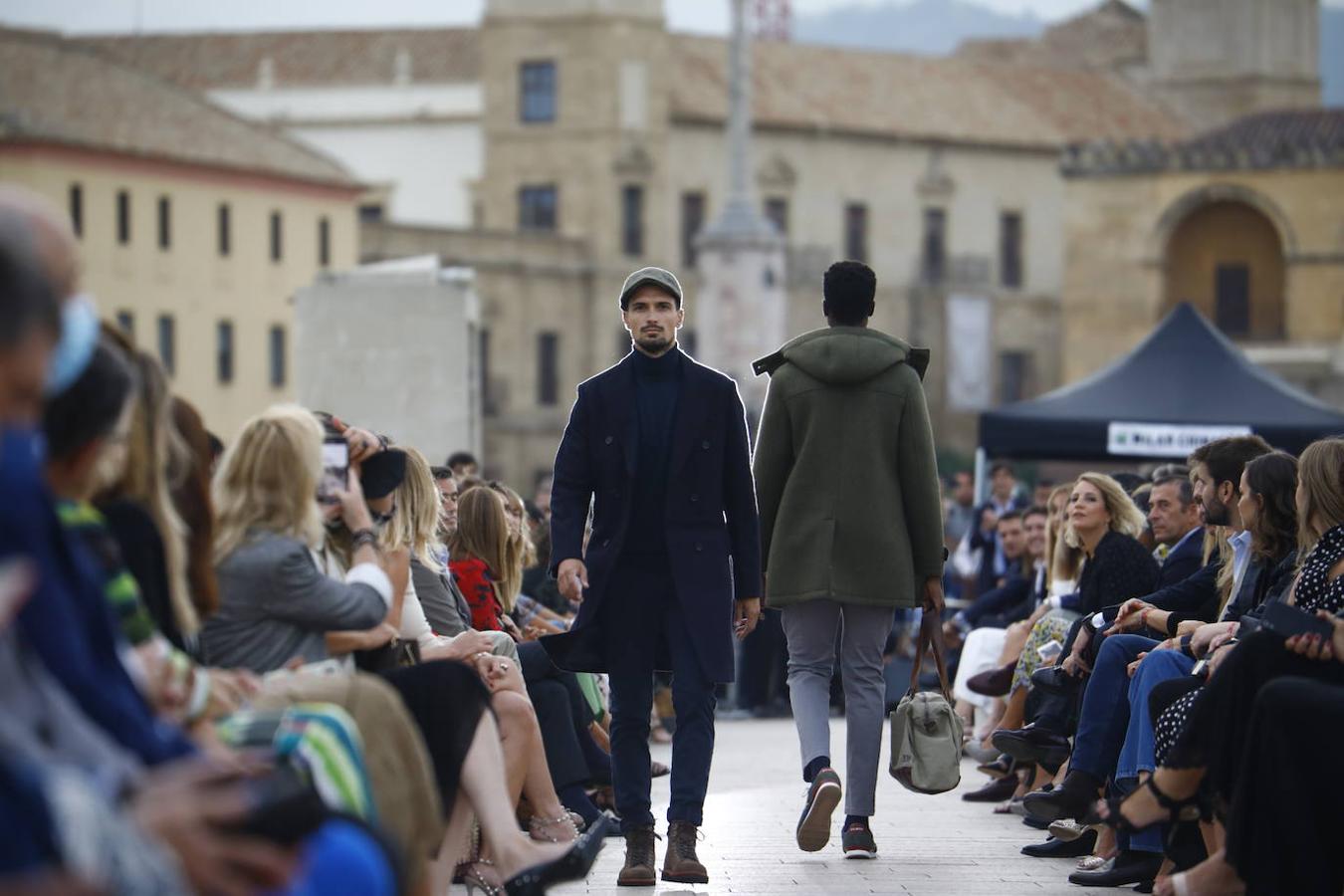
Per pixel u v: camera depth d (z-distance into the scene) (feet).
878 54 515.09
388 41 502.38
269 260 403.13
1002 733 58.80
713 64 480.64
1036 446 116.67
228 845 24.25
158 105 391.86
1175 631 53.72
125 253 373.81
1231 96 574.56
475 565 61.87
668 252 457.68
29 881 20.54
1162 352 119.34
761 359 56.90
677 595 51.16
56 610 25.17
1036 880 51.80
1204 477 54.39
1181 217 416.26
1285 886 38.88
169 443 37.19
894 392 55.31
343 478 42.52
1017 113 518.37
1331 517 46.39
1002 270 509.35
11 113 361.51
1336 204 402.11
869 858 55.88
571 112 451.12
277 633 40.16
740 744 100.89
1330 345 398.42
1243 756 39.58
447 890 42.01
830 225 483.92
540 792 50.55
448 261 429.79
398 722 36.24
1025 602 84.94
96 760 24.66
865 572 54.60
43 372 22.58
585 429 52.11
